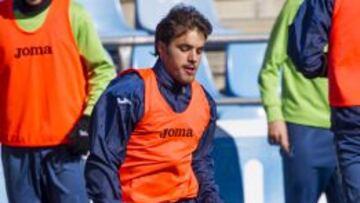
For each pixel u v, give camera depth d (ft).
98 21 68.33
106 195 36.96
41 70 46.42
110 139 37.27
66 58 46.44
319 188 52.44
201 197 39.55
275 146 58.59
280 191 58.65
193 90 38.68
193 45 37.19
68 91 46.57
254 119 59.06
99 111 37.40
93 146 37.24
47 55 46.32
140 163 38.19
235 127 58.70
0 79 46.85
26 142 46.62
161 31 37.50
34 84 46.39
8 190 47.88
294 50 44.52
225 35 63.46
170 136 38.27
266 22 77.25
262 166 58.59
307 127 51.65
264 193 58.70
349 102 44.21
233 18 77.61
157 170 38.34
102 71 46.57
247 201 58.65
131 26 72.84
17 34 46.26
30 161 47.01
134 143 38.09
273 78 51.78
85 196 47.32
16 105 46.57
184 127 38.34
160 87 37.88
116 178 37.27
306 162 51.75
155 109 37.81
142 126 37.88
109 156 37.19
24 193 47.37
